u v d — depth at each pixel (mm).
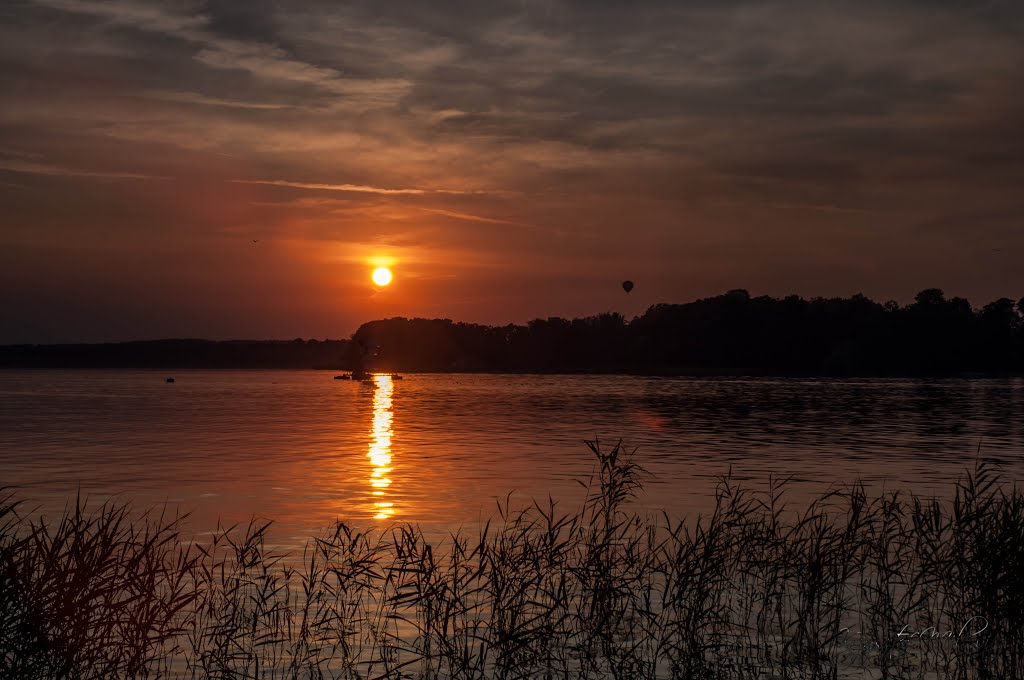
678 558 15391
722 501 33094
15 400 134625
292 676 13492
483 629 15586
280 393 171375
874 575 18609
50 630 11727
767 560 16250
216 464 48625
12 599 11586
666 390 186125
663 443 64375
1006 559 14305
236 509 32031
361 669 13883
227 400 139875
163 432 73875
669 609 16625
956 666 13977
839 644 14977
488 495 35938
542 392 178750
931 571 15734
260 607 16312
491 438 69000
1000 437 70250
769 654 14258
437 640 14797
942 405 123625
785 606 16703
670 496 34750
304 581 17703
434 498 35000
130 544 13477
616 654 13805
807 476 43156
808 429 79375
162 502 33781
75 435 70188
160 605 12984
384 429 79250
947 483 40250
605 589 14789
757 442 65188
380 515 30469
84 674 12070
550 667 13555
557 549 15156
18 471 44750
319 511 31531
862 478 42219
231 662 13969
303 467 47250
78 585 11969
